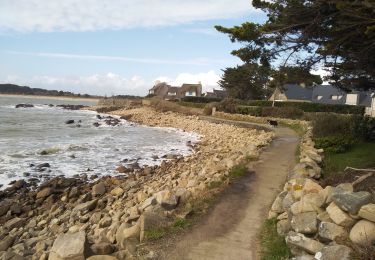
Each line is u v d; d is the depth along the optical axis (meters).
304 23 11.61
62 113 75.19
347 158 14.64
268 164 15.93
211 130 41.69
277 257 7.03
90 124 51.31
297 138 26.84
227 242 8.07
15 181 18.83
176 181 15.47
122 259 7.43
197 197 10.87
